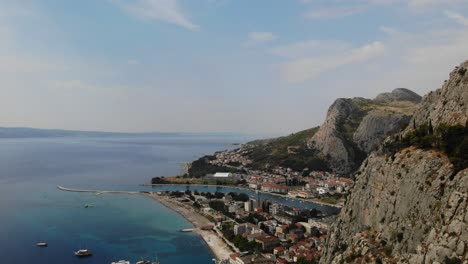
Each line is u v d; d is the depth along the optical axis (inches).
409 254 3125.0
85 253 7706.7
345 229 4611.2
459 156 3166.8
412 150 3811.5
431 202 3211.1
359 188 4598.9
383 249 3553.2
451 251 2659.9
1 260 7386.8
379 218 3895.2
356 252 3764.8
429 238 2945.4
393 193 3779.5
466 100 3627.0
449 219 2832.2
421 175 3440.0
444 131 3516.2
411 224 3358.8
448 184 3100.4
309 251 7598.4
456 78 3914.9
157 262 7244.1
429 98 4488.2
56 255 7691.9
